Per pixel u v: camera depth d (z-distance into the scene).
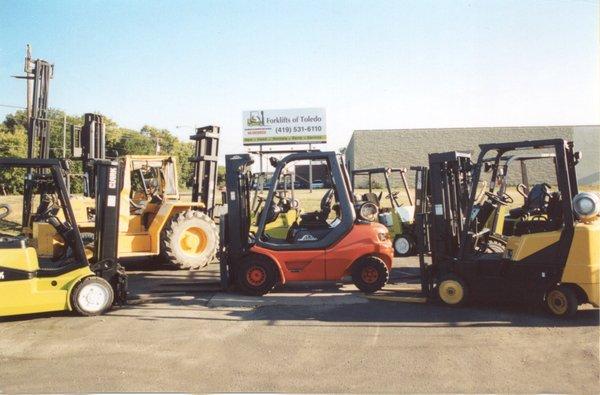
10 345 5.22
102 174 6.69
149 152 57.47
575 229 5.86
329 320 6.06
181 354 4.90
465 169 7.13
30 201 11.92
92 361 4.73
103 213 6.69
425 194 9.24
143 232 9.88
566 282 5.90
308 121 38.50
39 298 6.07
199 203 10.44
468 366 4.50
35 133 17.09
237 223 7.60
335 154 7.59
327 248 7.44
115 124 58.34
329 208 8.05
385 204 18.08
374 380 4.21
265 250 7.44
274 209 8.41
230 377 4.31
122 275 6.84
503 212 7.89
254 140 38.78
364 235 7.48
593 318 5.92
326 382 4.19
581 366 4.44
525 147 6.17
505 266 6.34
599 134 42.03
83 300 6.29
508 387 4.04
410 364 4.57
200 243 10.24
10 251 5.98
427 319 6.04
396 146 44.94
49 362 4.72
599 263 5.80
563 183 5.93
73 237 6.50
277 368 4.51
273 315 6.33
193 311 6.56
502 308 6.47
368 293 7.47
